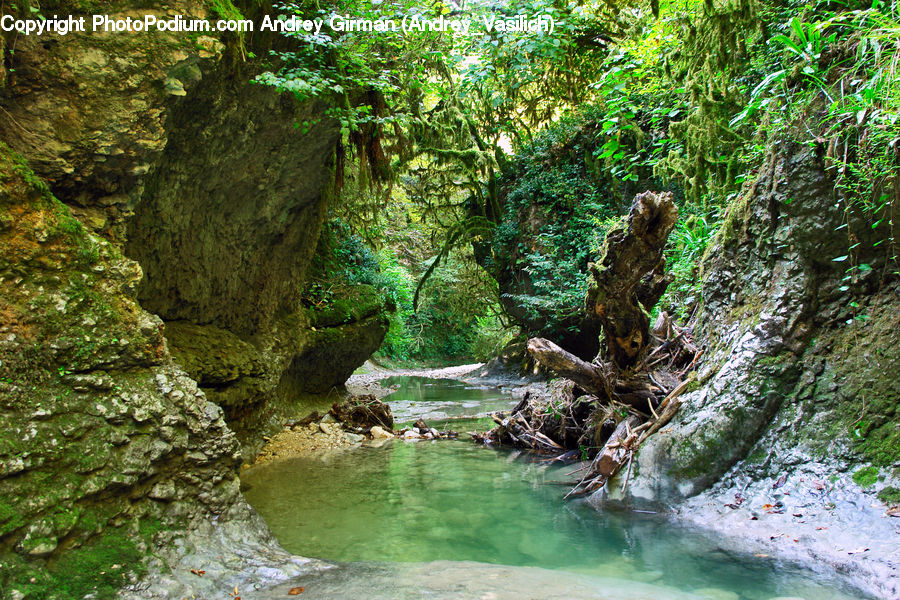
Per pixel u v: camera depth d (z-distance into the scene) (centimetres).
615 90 704
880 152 314
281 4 472
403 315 2344
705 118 605
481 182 1321
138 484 265
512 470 525
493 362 1570
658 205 369
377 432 713
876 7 341
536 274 1123
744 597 237
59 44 304
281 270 666
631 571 276
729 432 369
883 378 323
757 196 418
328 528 356
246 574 260
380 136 682
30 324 247
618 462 409
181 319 519
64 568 221
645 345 462
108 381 267
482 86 1094
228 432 313
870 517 284
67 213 278
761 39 546
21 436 229
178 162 423
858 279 349
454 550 314
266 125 494
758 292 411
